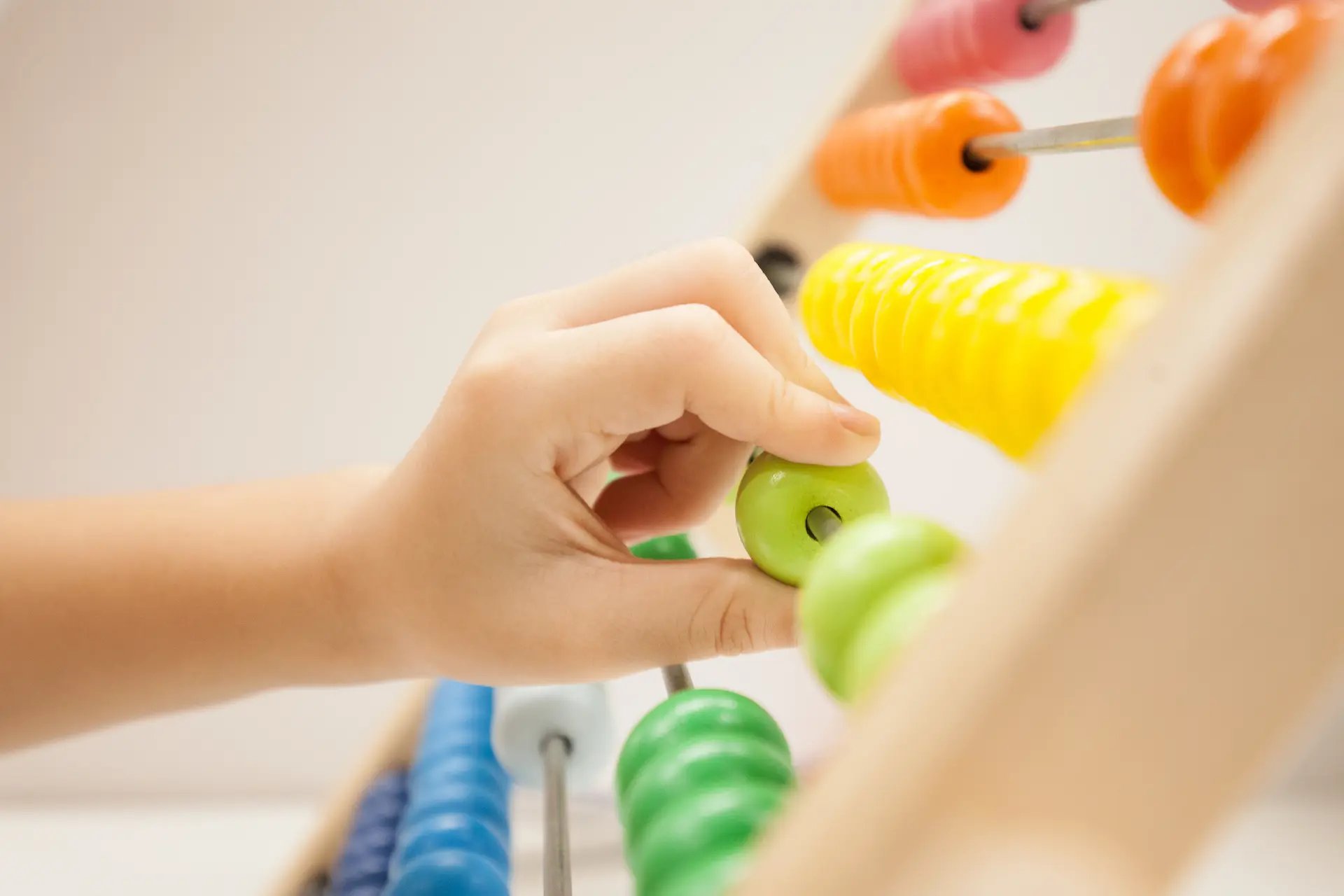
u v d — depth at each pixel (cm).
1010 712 25
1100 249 173
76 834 158
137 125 158
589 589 60
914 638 28
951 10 100
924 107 90
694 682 166
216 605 68
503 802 89
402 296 166
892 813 25
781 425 57
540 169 166
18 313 160
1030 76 103
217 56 158
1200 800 26
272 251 163
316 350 166
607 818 150
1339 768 152
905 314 57
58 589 69
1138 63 170
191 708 72
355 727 171
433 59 162
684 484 74
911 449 173
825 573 43
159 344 163
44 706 70
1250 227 26
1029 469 45
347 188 163
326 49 160
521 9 162
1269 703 26
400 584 63
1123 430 25
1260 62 40
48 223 158
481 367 59
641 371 56
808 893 26
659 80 165
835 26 165
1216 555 25
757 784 50
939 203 90
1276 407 25
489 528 60
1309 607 26
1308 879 135
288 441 167
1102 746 26
